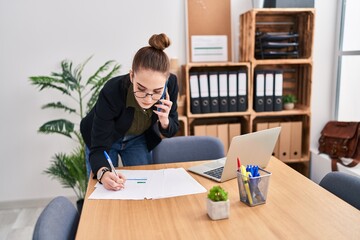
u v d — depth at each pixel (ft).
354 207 3.73
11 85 8.55
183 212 3.52
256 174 3.64
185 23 8.90
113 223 3.32
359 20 8.71
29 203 9.10
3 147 8.79
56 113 8.84
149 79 3.82
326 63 9.48
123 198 3.88
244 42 8.71
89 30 8.61
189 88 8.45
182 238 3.02
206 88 8.49
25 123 8.78
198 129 8.76
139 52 3.93
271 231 3.10
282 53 8.69
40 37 8.46
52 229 3.05
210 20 8.89
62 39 8.55
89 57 8.72
